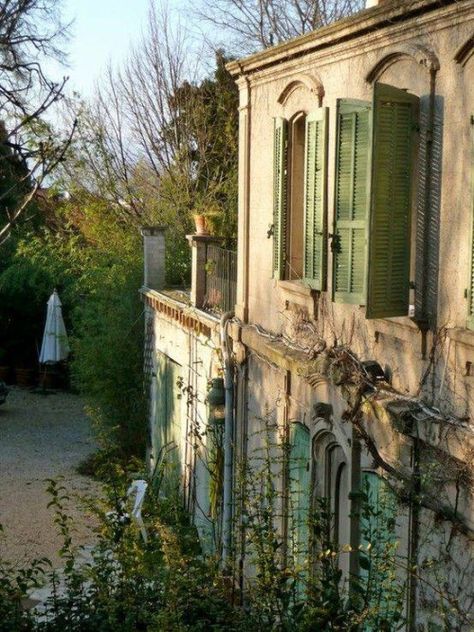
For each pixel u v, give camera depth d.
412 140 7.96
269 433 11.99
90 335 23.20
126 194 28.56
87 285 24.25
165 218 26.33
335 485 10.17
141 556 8.54
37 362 33.47
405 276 8.07
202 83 29.28
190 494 16.47
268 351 11.65
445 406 7.58
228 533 11.98
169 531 9.23
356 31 8.82
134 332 21.94
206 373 15.35
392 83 8.46
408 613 8.02
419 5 7.62
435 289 7.77
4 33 18.53
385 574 7.81
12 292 31.86
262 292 12.41
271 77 11.65
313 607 7.31
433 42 7.73
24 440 24.45
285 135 11.03
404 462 8.26
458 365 7.37
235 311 13.41
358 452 9.27
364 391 8.62
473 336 7.02
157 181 28.91
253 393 12.87
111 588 8.54
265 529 8.59
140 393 21.53
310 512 8.68
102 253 24.94
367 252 7.93
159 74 29.25
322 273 9.65
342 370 8.95
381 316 8.02
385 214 7.93
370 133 7.81
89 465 21.31
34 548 15.71
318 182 9.65
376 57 8.75
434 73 7.72
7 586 8.79
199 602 8.10
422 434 7.82
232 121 28.52
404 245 8.03
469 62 7.23
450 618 7.42
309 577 8.04
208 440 15.08
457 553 7.41
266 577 7.98
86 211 27.02
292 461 10.67
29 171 15.54
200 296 16.09
